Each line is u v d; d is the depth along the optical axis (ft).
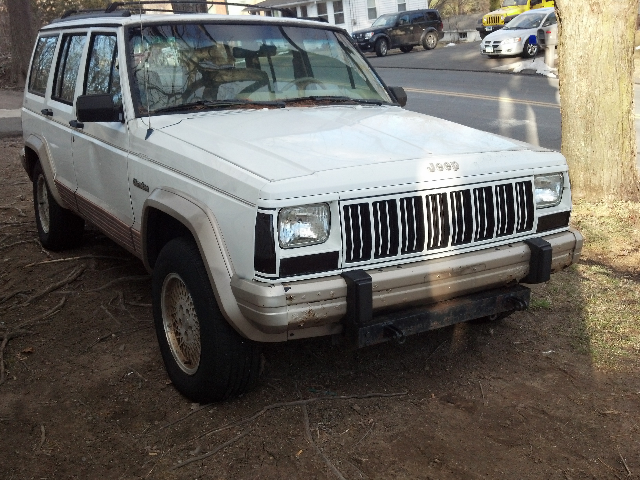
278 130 12.30
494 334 14.70
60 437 11.13
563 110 23.50
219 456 10.48
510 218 11.55
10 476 10.13
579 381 12.69
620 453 10.48
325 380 12.75
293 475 10.01
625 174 23.16
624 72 22.38
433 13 108.06
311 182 9.81
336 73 15.84
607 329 14.76
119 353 14.06
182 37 14.56
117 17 15.07
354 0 131.75
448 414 11.60
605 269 18.12
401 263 10.59
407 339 14.48
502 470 10.09
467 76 70.59
